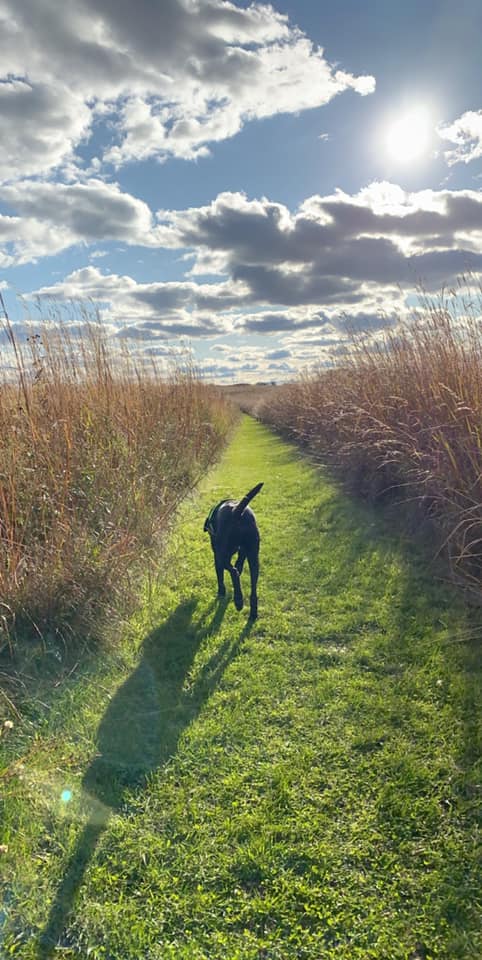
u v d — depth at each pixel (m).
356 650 3.16
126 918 1.65
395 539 4.75
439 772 2.16
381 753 2.30
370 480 5.86
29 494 3.56
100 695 2.78
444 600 3.56
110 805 2.09
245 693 2.78
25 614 3.01
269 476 8.65
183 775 2.24
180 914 1.66
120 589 3.59
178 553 4.92
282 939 1.58
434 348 4.94
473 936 1.54
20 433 3.89
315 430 9.44
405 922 1.59
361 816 1.98
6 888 1.75
